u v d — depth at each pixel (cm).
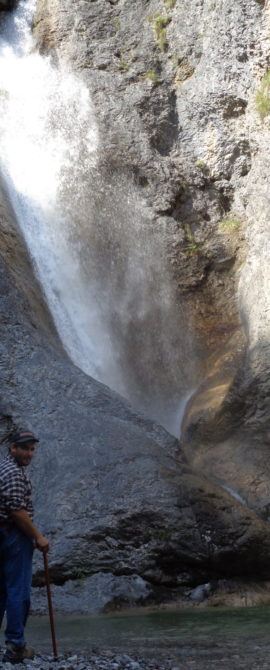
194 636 788
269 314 1745
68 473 1244
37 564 1127
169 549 1156
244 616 966
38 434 1308
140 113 2338
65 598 1105
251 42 2053
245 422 1688
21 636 657
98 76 2402
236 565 1191
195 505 1202
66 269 2138
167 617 985
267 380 1672
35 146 2364
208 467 1645
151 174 2286
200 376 2028
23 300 1567
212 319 2133
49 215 2217
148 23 2414
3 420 1334
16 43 2578
